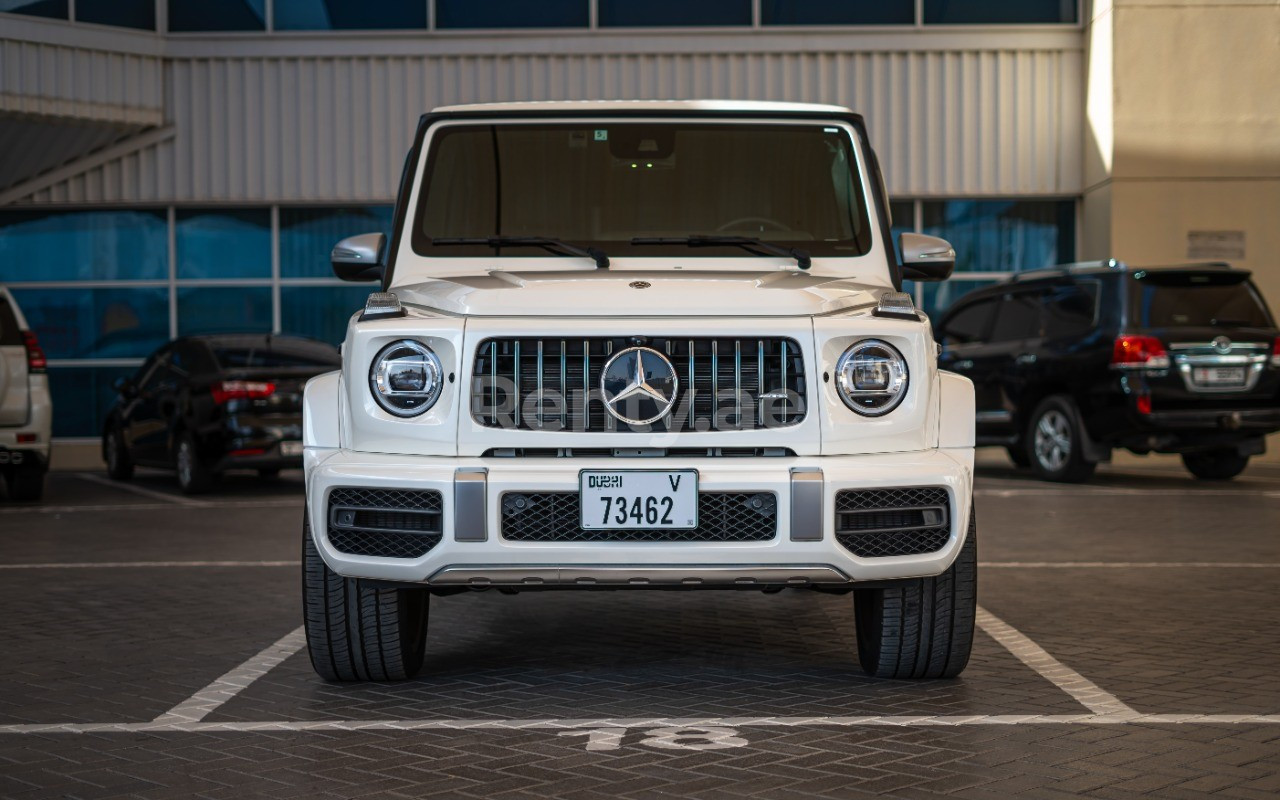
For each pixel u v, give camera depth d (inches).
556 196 257.6
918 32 788.0
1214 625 287.7
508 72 786.8
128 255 804.6
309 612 227.3
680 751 193.5
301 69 788.0
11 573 372.5
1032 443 613.9
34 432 555.8
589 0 785.6
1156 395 560.4
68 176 786.8
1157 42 751.7
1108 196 758.5
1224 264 582.6
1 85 730.8
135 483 678.5
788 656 259.9
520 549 204.8
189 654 264.7
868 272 251.3
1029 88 792.3
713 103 263.7
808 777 180.4
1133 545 409.4
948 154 791.1
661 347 209.9
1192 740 197.8
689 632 284.5
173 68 788.0
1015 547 406.0
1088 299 588.7
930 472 210.2
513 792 175.2
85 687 236.7
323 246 805.9
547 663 254.2
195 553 411.8
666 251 252.1
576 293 216.7
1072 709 216.4
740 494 206.8
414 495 209.3
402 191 259.0
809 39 786.2
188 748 196.9
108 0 768.9
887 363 213.5
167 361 642.2
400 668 232.8
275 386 594.2
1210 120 755.4
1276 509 502.6
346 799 172.7
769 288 220.4
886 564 209.6
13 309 557.0
